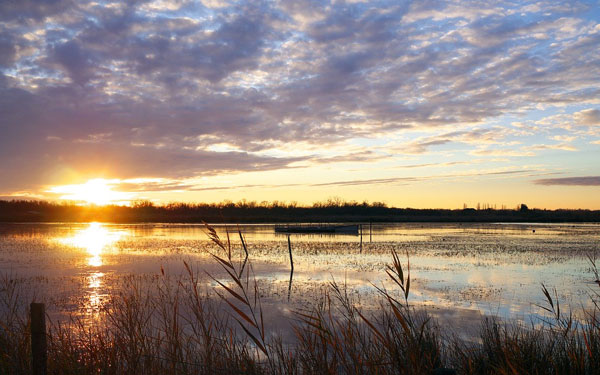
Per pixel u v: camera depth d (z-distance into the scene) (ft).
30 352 16.19
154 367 15.58
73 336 20.53
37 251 101.40
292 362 15.16
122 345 16.38
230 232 197.16
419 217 403.54
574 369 16.07
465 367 18.49
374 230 215.31
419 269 71.82
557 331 20.74
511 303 45.73
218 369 14.46
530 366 16.71
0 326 19.79
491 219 369.91
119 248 110.11
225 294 46.83
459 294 50.52
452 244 123.65
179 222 341.00
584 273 66.95
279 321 34.47
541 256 90.48
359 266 76.07
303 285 55.88
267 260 84.94
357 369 12.99
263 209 439.63
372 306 42.29
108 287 52.49
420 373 12.34
